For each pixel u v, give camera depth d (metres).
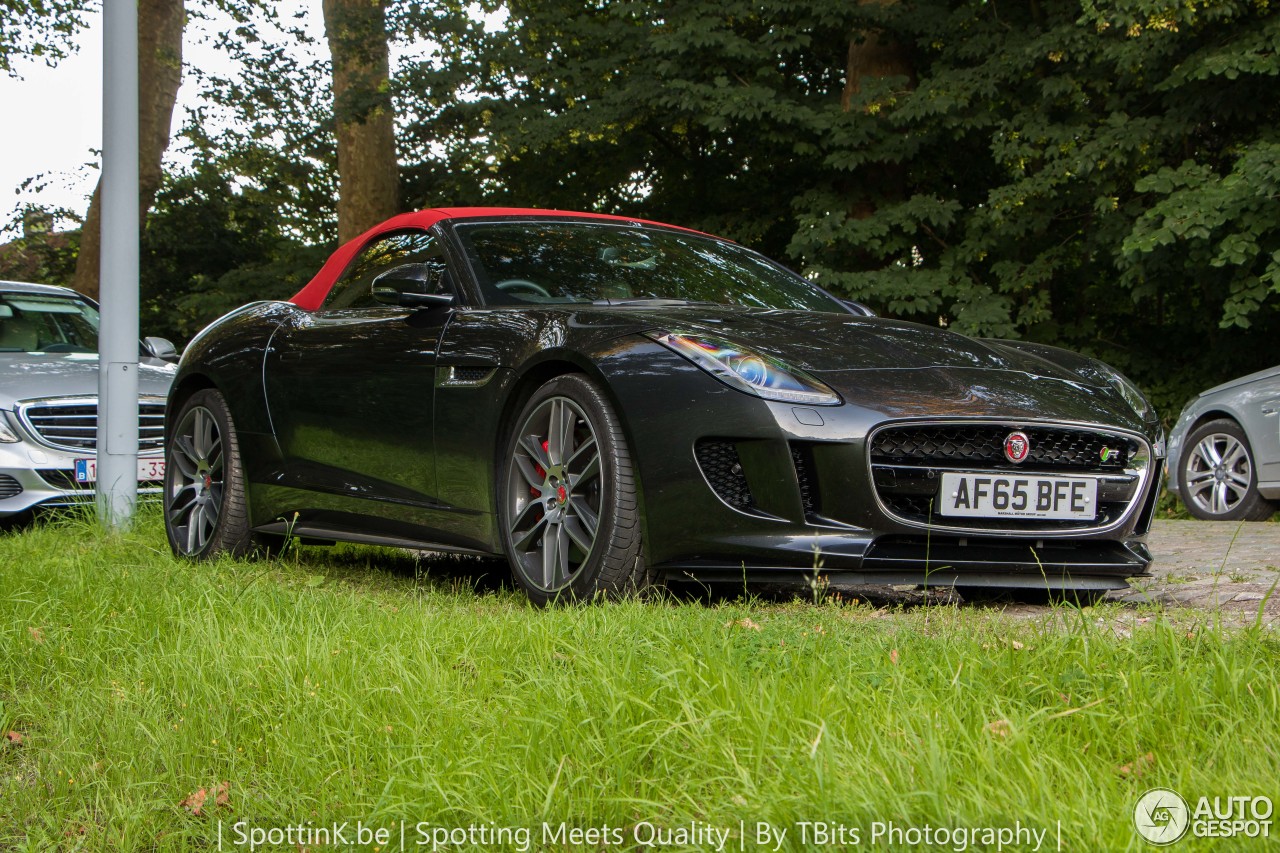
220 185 20.72
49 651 3.30
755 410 3.45
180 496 5.52
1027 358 4.12
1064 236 13.30
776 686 2.28
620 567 3.59
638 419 3.56
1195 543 5.89
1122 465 3.75
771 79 13.40
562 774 2.10
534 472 3.92
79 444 7.56
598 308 4.10
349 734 2.41
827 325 4.06
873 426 3.42
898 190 13.65
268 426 5.04
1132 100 12.24
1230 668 2.31
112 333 6.82
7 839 2.29
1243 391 8.03
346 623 3.22
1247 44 10.84
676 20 13.42
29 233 22.30
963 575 3.55
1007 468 3.56
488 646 2.85
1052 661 2.48
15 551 5.32
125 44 6.93
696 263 4.82
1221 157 12.13
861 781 1.80
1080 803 1.73
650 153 15.56
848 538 3.40
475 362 4.06
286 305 5.38
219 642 3.09
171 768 2.44
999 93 12.62
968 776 1.86
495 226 4.73
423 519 4.27
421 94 15.05
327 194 20.59
